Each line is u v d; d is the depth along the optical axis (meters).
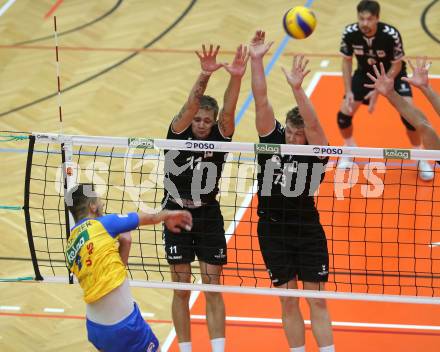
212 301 20.47
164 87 36.06
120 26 41.56
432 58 37.31
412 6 42.03
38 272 20.94
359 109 34.50
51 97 35.59
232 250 26.17
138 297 24.50
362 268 25.31
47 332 22.98
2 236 27.06
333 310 23.70
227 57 37.88
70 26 41.69
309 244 19.92
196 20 41.66
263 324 23.19
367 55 29.64
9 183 29.92
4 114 34.34
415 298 19.78
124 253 18.81
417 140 30.22
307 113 19.20
